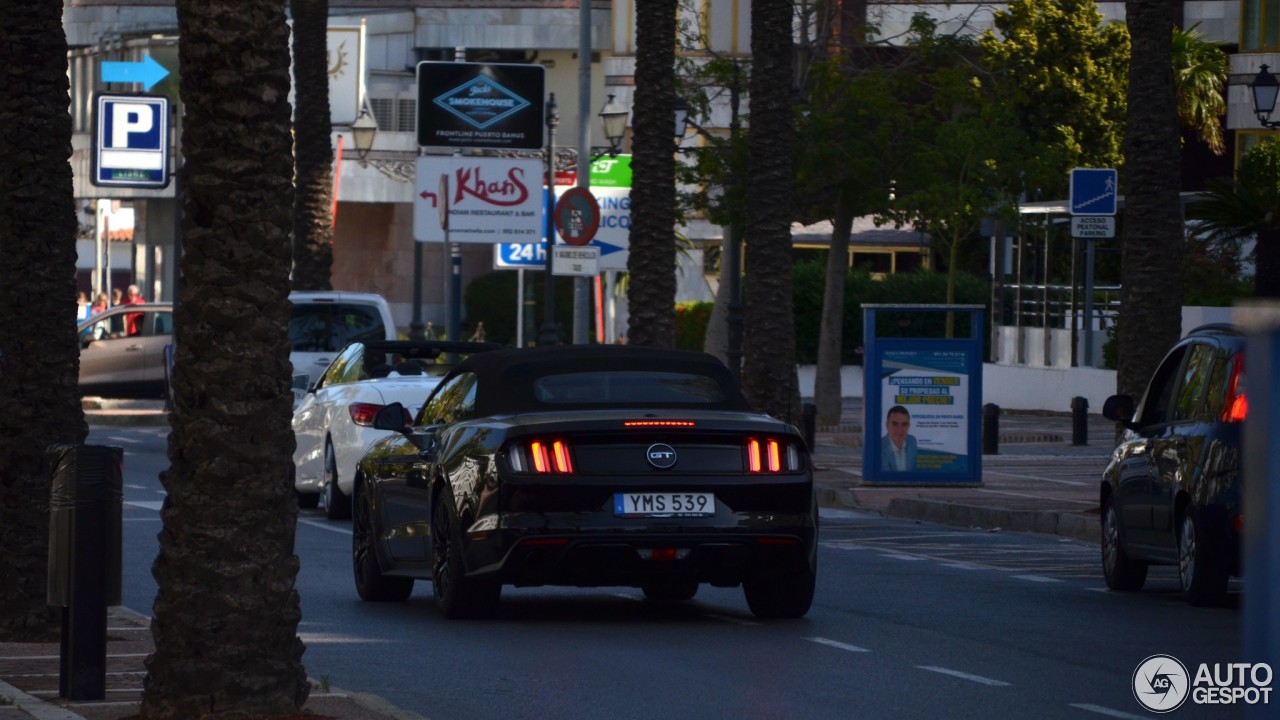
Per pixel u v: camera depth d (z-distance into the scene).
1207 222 55.50
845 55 103.62
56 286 28.42
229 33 19.98
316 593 37.22
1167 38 53.09
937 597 36.53
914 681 25.92
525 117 88.12
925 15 97.44
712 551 30.69
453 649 28.94
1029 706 23.95
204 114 20.09
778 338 71.31
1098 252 115.38
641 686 25.38
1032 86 133.62
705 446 31.03
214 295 20.12
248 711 20.23
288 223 20.42
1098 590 38.19
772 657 28.17
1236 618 33.28
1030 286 120.12
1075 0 134.88
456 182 84.62
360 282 170.88
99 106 111.81
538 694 24.72
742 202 88.38
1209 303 101.94
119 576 23.22
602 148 126.88
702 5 100.38
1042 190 133.88
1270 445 8.24
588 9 90.19
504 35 169.75
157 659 20.38
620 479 30.48
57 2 28.75
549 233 89.62
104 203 159.25
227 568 20.19
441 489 32.91
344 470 52.97
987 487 65.88
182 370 20.27
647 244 70.06
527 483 30.38
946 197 92.69
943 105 96.19
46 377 28.28
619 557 30.44
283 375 20.47
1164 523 35.69
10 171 28.38
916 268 151.75
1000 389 122.31
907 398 65.12
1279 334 8.23
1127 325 53.59
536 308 157.25
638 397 32.62
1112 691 25.17
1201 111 132.12
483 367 33.78
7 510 28.23
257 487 20.28
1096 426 106.50
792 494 31.22
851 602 35.56
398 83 171.50
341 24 169.50
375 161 166.75
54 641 28.27
